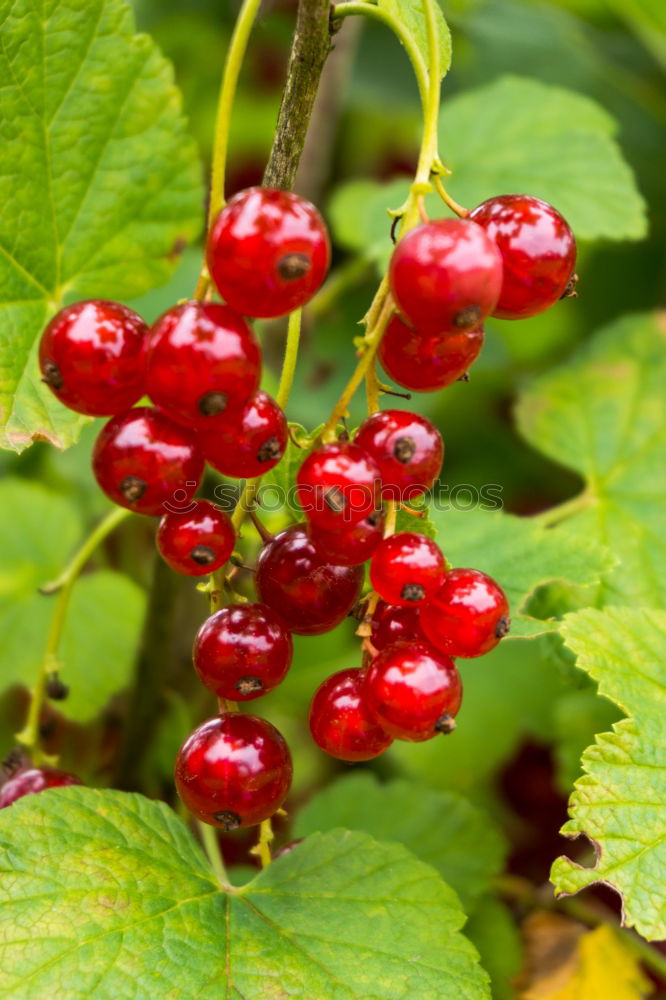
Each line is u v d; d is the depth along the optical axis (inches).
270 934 10.0
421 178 9.6
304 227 9.3
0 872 9.9
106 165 11.0
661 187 16.0
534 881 12.8
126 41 10.9
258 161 18.1
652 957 11.6
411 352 9.7
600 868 9.9
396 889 10.3
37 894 9.9
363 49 17.1
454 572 9.8
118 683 13.0
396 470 9.7
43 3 10.8
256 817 9.9
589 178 12.7
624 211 12.6
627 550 11.9
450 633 9.7
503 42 16.5
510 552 11.4
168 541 9.7
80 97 10.9
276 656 9.8
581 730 13.0
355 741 9.8
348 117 18.6
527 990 11.5
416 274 9.3
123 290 11.2
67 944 9.8
